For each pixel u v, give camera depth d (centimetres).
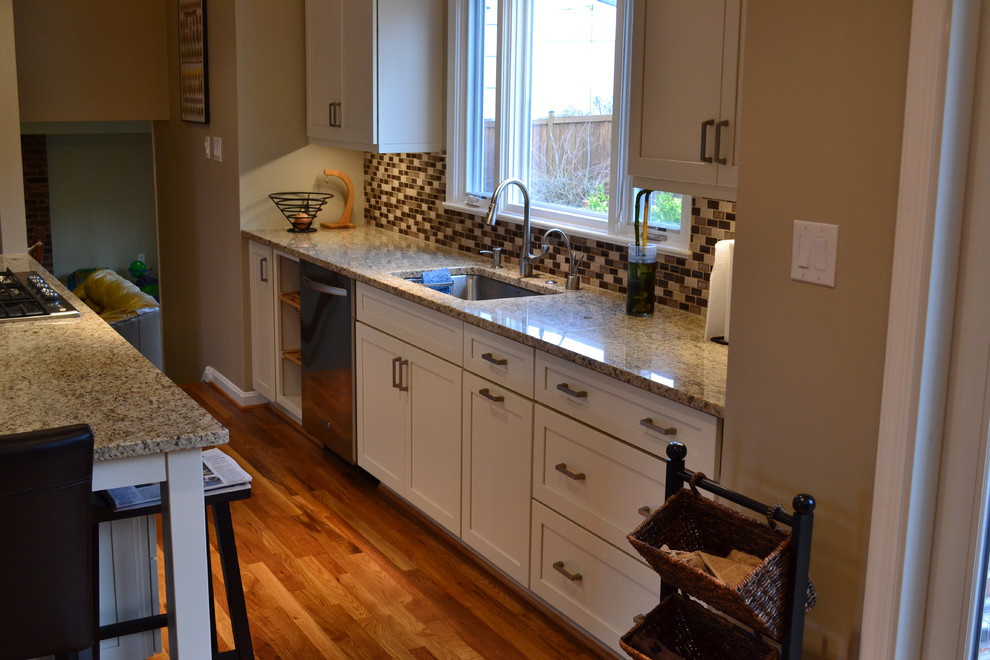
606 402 266
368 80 441
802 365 205
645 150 285
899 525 188
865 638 196
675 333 296
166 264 637
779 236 207
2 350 265
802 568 189
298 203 520
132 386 233
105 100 593
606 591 274
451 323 335
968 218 179
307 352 448
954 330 184
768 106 206
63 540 183
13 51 516
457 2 434
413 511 388
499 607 316
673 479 214
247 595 318
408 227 496
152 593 261
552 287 367
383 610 311
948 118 173
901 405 184
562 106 387
